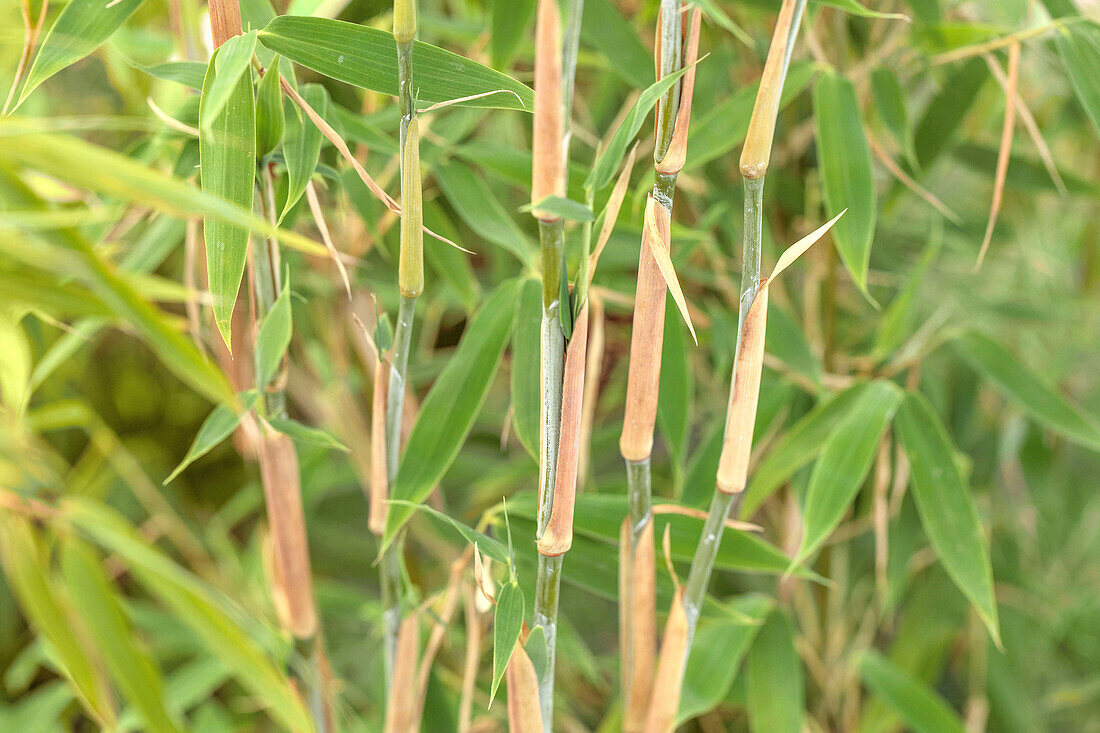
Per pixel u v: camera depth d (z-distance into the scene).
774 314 0.87
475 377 0.77
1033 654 1.19
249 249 0.70
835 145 0.80
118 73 0.87
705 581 0.70
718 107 0.80
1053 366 1.18
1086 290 1.22
